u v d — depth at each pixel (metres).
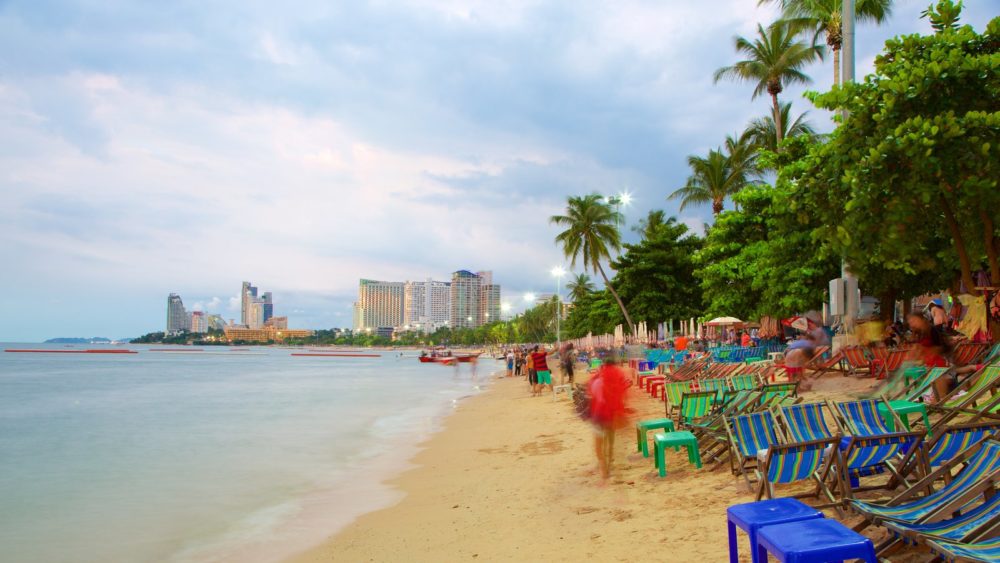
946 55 8.86
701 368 15.40
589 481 8.45
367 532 7.71
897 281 18.16
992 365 7.73
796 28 31.59
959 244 9.62
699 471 7.84
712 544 5.28
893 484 5.22
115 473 12.12
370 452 14.02
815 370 14.02
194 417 22.14
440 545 6.76
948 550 3.23
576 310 87.25
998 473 3.50
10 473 12.24
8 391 37.75
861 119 9.06
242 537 7.82
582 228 53.41
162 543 7.66
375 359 136.50
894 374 10.62
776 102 34.84
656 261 47.97
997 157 7.89
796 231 19.11
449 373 62.03
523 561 5.77
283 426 19.09
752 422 6.31
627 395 8.57
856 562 3.96
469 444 14.08
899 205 8.56
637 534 5.91
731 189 42.25
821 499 5.54
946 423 6.91
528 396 25.64
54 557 7.21
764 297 23.34
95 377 56.69
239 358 141.38
